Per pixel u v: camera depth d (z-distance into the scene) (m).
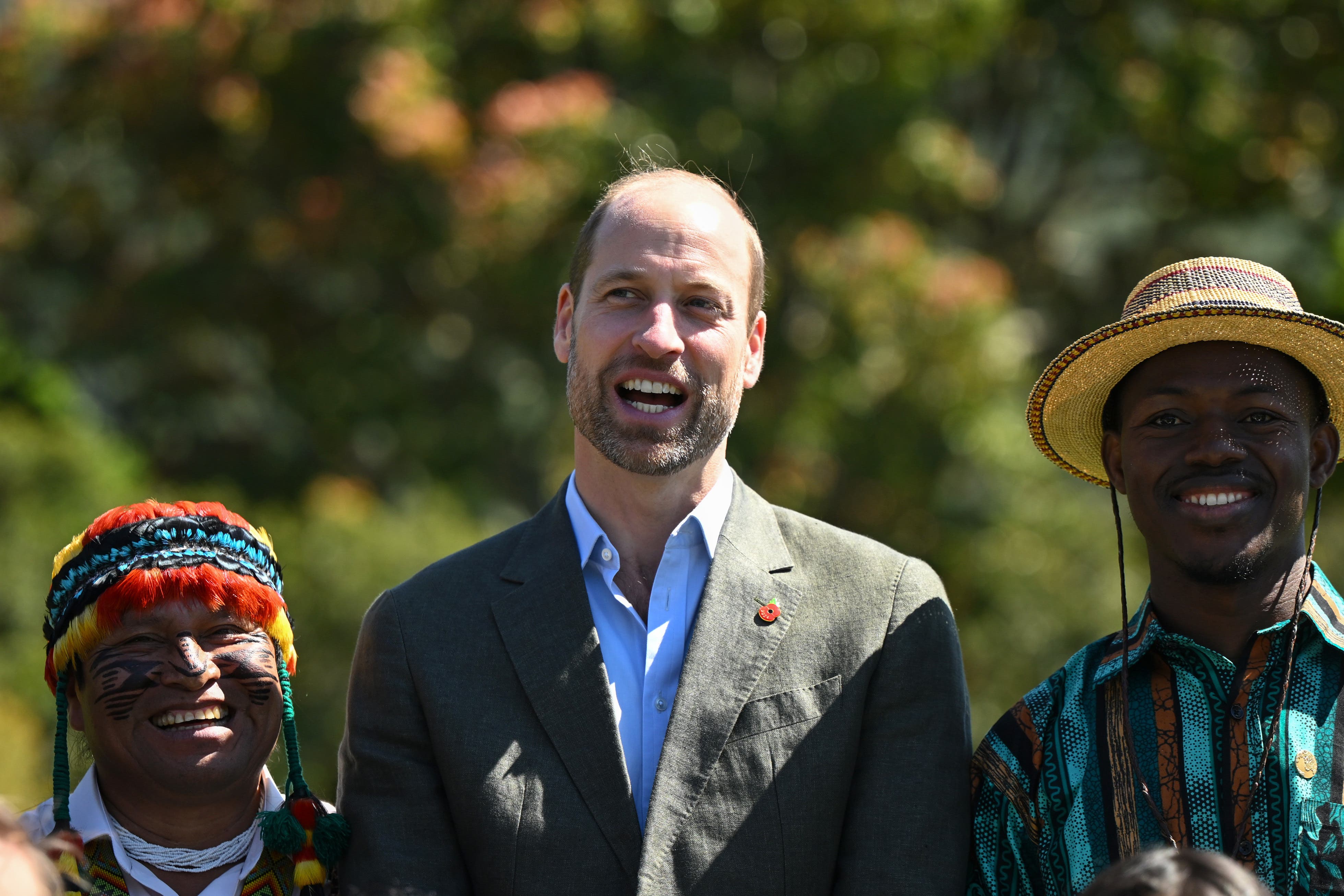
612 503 11.80
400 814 11.02
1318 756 10.34
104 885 10.56
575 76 34.00
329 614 30.92
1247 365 10.64
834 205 34.94
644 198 11.84
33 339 40.50
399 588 11.87
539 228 33.75
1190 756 10.61
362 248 35.56
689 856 10.67
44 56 37.97
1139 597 34.12
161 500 35.62
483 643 11.42
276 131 35.78
